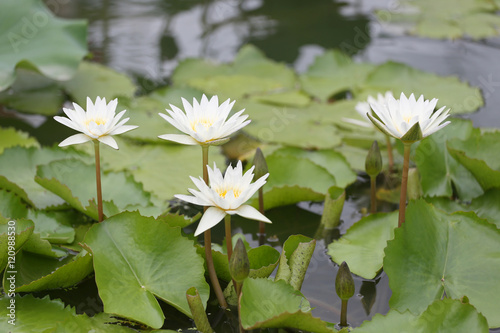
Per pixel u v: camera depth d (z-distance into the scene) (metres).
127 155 2.91
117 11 4.29
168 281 2.54
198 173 2.86
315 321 2.46
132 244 2.56
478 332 2.46
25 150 2.80
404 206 2.61
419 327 2.48
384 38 3.96
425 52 3.73
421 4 4.60
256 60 3.53
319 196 2.77
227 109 2.54
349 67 3.43
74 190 2.73
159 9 4.38
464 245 2.59
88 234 2.55
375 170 2.71
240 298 2.49
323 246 2.70
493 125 2.99
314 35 3.98
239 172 2.49
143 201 2.73
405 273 2.56
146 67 3.45
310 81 3.31
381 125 2.54
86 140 2.55
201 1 4.56
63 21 3.14
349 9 4.49
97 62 3.46
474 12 4.43
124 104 3.06
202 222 2.46
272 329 2.53
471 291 2.54
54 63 3.04
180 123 2.51
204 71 3.42
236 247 2.48
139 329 2.52
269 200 2.77
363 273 2.61
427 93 3.14
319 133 3.01
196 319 2.50
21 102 3.09
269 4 4.59
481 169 2.70
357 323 2.55
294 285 2.56
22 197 2.72
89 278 2.62
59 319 2.52
